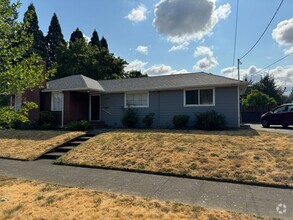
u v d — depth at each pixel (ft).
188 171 20.34
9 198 14.96
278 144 26.43
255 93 97.40
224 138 30.09
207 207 13.56
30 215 12.46
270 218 12.07
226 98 43.57
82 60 110.73
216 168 20.43
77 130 43.37
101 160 24.75
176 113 47.11
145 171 21.27
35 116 49.19
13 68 15.46
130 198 14.99
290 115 48.03
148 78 56.90
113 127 50.65
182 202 14.37
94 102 55.52
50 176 20.67
